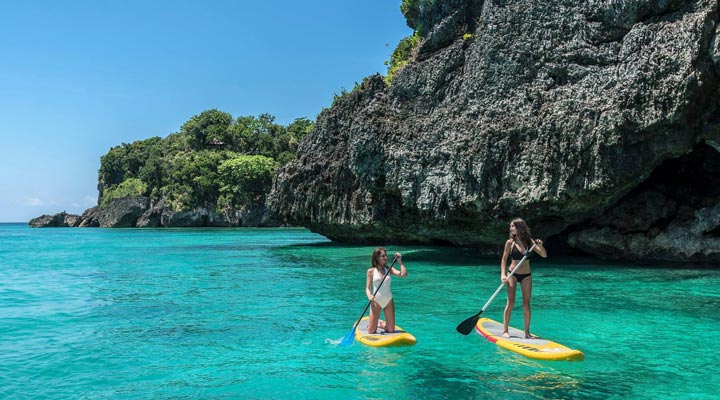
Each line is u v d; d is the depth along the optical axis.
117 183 103.38
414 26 26.12
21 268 20.28
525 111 17.86
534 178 17.25
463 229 20.86
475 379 6.39
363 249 27.39
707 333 8.66
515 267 7.79
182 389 6.15
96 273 18.20
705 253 17.34
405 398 5.80
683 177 18.58
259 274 17.16
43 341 8.44
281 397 5.88
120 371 6.84
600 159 15.99
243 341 8.32
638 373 6.60
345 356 7.41
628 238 18.77
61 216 104.12
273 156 87.50
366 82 26.31
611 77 16.41
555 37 17.88
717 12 14.90
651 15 16.34
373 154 22.81
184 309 11.09
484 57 19.14
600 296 12.09
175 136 99.94
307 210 28.31
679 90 14.76
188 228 75.88
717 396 5.83
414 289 13.30
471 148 18.61
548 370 6.73
